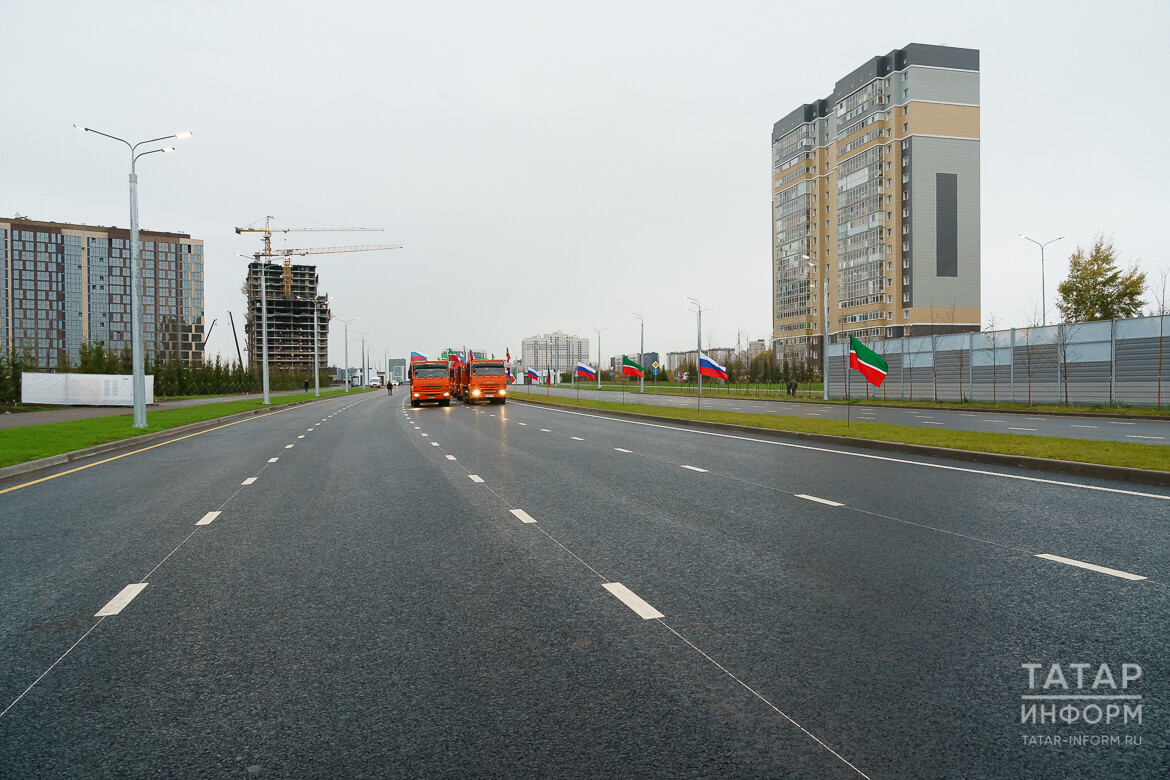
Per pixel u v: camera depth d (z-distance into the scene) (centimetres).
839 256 10094
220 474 1268
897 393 4625
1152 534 711
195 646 439
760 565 611
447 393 4659
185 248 14388
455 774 292
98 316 13612
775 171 11512
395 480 1166
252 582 579
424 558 651
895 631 449
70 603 527
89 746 320
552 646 432
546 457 1488
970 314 8844
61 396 3841
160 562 645
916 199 8694
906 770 292
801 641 434
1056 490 983
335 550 686
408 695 367
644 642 436
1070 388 3497
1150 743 312
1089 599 507
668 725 332
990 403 3825
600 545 693
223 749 315
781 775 289
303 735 327
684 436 2022
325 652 427
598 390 8588
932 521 784
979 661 401
